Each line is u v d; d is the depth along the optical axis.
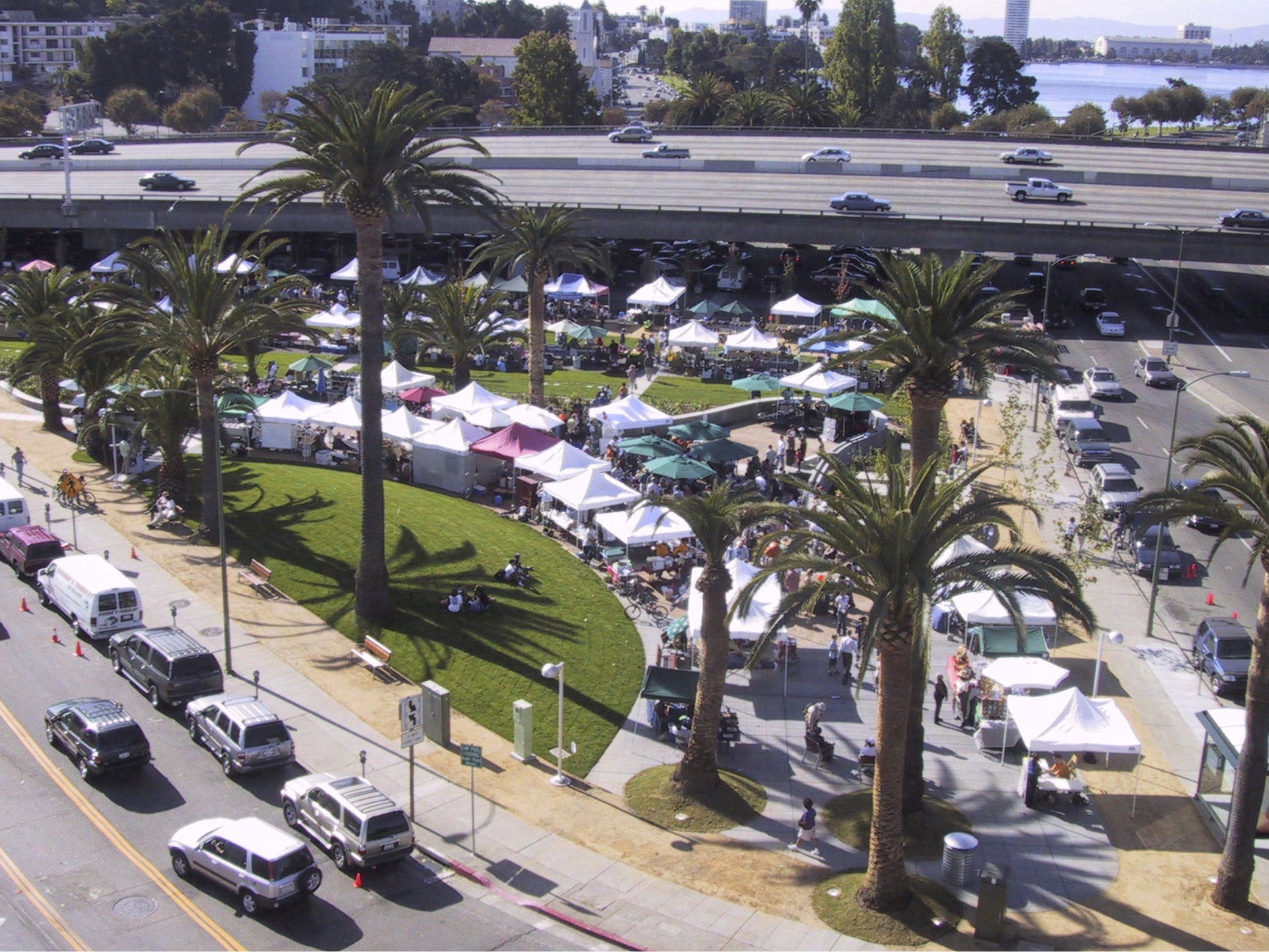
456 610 41.72
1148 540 49.81
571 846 29.38
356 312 85.25
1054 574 27.45
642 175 114.12
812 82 175.62
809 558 27.81
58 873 26.55
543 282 63.16
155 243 46.84
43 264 94.81
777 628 27.78
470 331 65.56
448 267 102.88
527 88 179.12
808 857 29.50
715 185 109.88
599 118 191.50
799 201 103.56
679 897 27.48
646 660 39.78
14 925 24.58
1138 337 88.69
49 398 61.19
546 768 33.22
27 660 36.94
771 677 38.84
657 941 25.70
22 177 114.56
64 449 58.31
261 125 198.38
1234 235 91.19
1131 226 92.94
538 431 56.88
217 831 26.30
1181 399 74.62
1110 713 32.75
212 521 47.44
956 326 33.41
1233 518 28.06
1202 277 104.50
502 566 45.97
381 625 40.91
